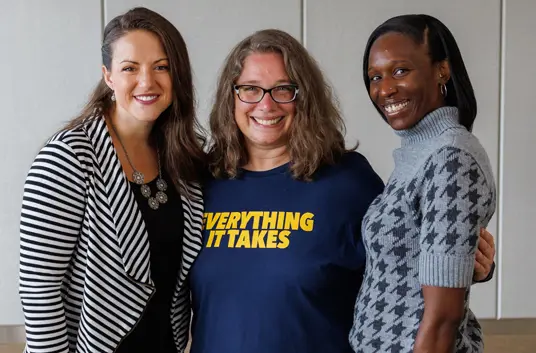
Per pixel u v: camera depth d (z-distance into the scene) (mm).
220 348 1644
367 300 1423
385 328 1373
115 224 1570
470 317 1530
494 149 3400
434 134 1356
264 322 1604
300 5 3273
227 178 1797
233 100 1760
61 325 1558
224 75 1772
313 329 1614
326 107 1769
